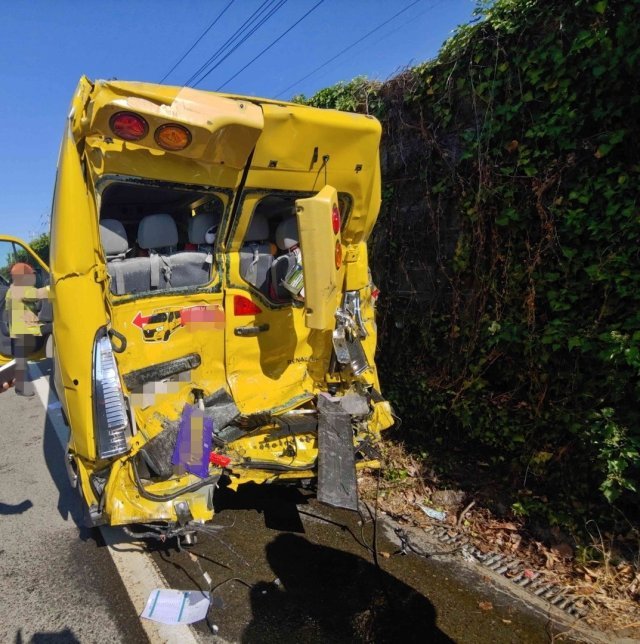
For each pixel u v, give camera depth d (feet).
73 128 7.59
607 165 9.91
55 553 10.53
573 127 10.30
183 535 9.43
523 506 11.34
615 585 9.28
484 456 13.14
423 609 8.87
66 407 8.79
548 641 8.18
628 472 9.83
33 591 9.30
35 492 13.48
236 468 10.14
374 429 11.75
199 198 9.77
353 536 11.13
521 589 9.41
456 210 13.29
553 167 10.69
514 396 12.10
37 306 13.17
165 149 8.05
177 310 9.99
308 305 9.44
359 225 11.05
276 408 11.00
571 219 10.37
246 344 11.05
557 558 10.15
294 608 8.83
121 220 10.13
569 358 10.72
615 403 10.01
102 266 8.51
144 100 7.33
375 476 13.78
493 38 11.74
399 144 14.80
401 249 15.10
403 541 10.82
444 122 13.19
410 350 15.01
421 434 14.69
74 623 8.45
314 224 9.07
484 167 12.17
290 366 11.93
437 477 13.30
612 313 9.87
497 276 12.18
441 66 13.19
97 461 8.46
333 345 11.44
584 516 10.46
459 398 13.24
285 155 9.14
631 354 9.20
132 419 8.84
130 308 9.40
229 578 9.59
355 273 11.45
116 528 11.32
